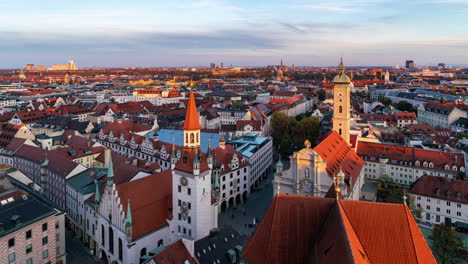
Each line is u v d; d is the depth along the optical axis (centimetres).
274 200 5681
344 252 4284
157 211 8681
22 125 16662
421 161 14425
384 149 15362
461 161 13888
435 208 11450
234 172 12794
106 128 18112
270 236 5431
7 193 8344
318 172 9844
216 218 9056
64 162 12144
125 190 8462
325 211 5412
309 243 5306
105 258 9300
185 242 6912
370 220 5172
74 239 10444
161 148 14612
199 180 8088
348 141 13825
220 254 7331
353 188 10531
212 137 17038
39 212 7888
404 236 4981
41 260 7838
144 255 8044
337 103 13588
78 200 10488
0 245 6944
